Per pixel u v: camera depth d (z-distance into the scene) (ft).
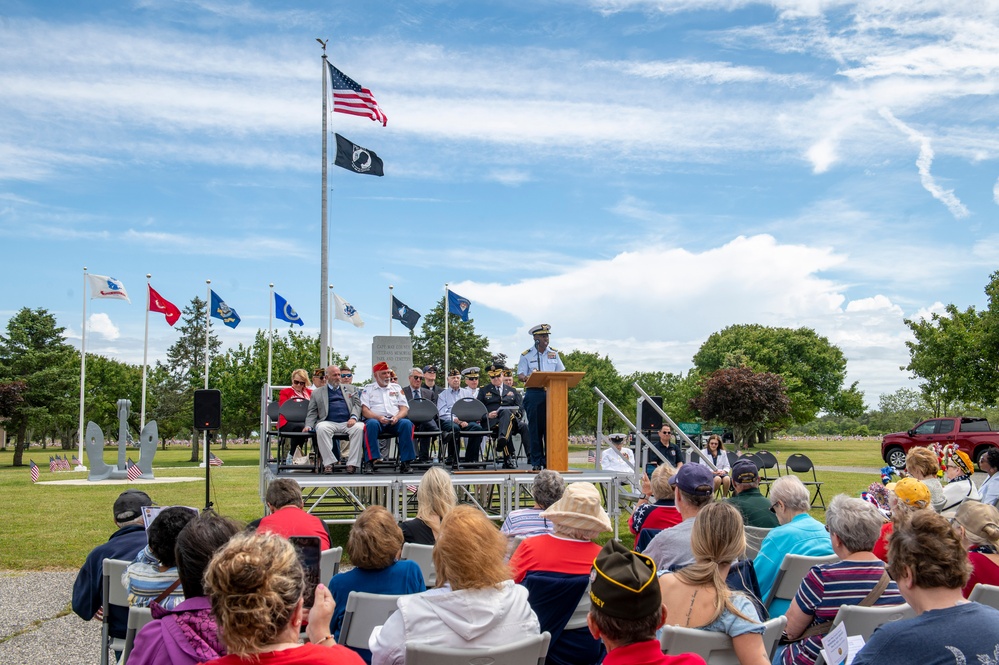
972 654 8.87
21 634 21.98
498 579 10.79
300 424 36.06
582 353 224.94
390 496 32.48
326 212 63.10
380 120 63.46
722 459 47.96
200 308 261.03
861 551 12.78
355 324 77.36
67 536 38.75
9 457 174.19
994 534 13.65
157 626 8.59
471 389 41.98
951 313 115.65
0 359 152.25
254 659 7.07
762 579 15.79
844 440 245.45
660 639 10.14
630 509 39.50
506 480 33.27
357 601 12.42
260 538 7.47
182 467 115.14
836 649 10.60
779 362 230.27
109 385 219.20
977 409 157.99
